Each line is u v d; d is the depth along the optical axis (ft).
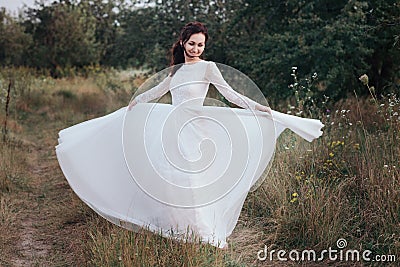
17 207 21.03
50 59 82.53
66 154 17.22
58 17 83.51
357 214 16.65
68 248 16.98
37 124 42.06
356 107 28.02
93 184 16.65
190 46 16.03
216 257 14.19
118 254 14.06
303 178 19.08
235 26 39.65
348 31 28.60
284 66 31.22
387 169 17.62
